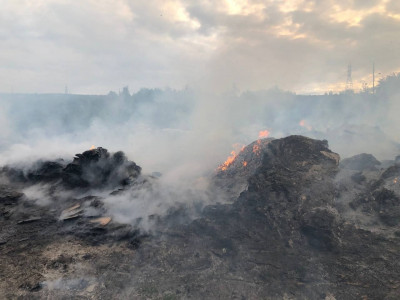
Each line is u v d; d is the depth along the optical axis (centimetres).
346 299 741
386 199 1284
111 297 730
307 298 746
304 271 855
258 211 1121
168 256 919
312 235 1022
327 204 1200
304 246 989
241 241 995
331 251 962
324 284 797
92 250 935
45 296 721
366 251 958
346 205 1284
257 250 952
